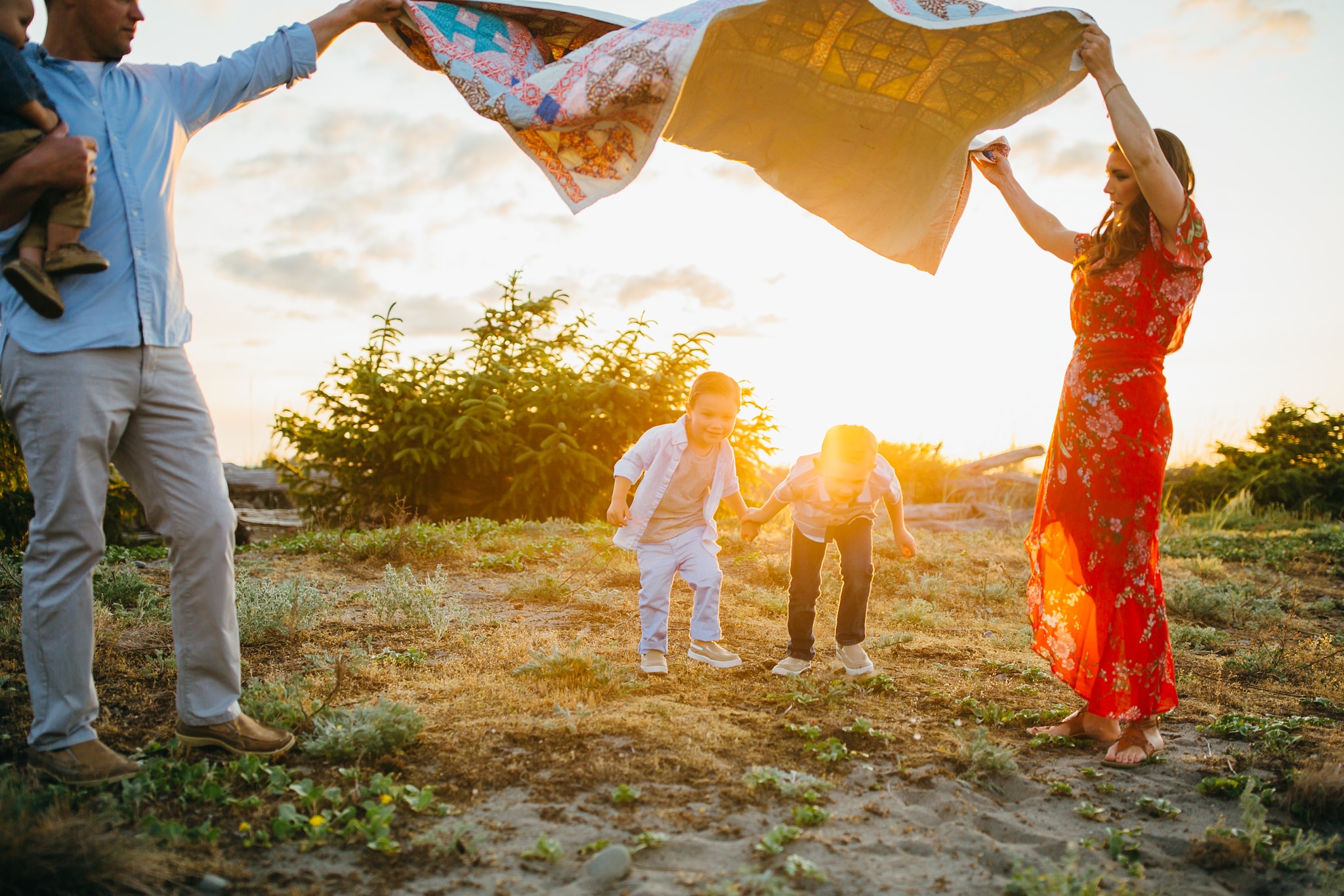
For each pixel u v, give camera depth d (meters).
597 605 5.60
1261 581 7.97
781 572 6.57
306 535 8.30
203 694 2.94
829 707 3.72
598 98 3.09
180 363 2.82
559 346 11.72
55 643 2.67
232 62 3.02
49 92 2.61
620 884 2.27
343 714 3.25
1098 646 3.31
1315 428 14.69
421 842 2.46
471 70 3.41
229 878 2.27
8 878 2.08
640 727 3.32
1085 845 2.62
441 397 10.62
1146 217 3.21
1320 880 2.42
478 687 3.81
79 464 2.60
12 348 2.57
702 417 4.05
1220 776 3.14
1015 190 3.85
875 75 3.70
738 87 3.80
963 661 4.68
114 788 2.69
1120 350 3.27
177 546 2.85
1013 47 3.44
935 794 2.91
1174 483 15.00
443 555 7.20
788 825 2.63
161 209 2.74
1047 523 3.47
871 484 4.17
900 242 4.07
